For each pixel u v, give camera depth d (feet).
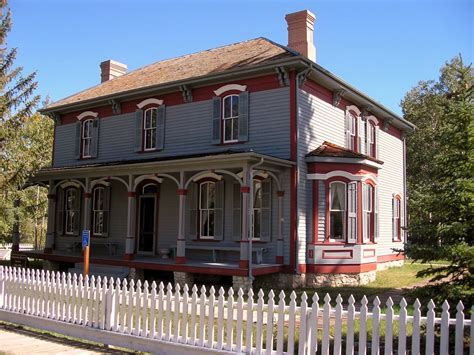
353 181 55.31
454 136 25.88
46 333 30.09
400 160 84.38
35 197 116.98
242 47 68.03
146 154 66.90
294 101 54.13
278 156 54.54
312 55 65.92
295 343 26.76
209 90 61.57
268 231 54.60
